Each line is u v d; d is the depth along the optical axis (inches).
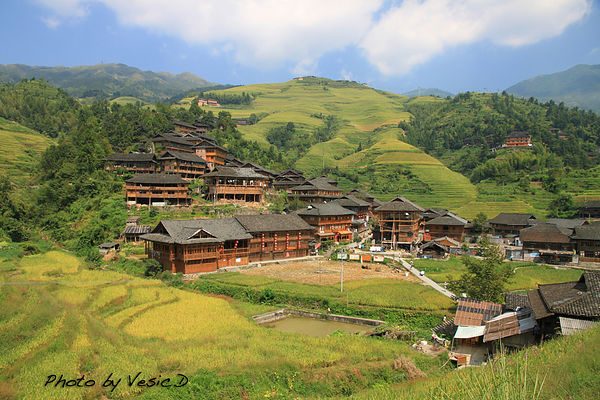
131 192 3789.4
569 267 3351.4
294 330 1852.9
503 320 1579.7
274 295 2281.0
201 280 2513.5
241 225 3189.0
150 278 2495.1
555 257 3533.5
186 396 1071.6
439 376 1163.9
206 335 1541.6
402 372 1306.6
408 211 3966.5
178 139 5068.9
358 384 1228.5
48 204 3814.0
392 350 1488.7
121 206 3695.9
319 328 1887.3
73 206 3804.1
